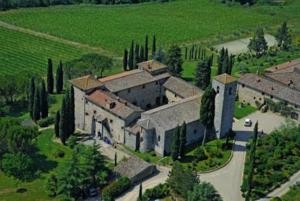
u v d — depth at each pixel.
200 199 197.25
